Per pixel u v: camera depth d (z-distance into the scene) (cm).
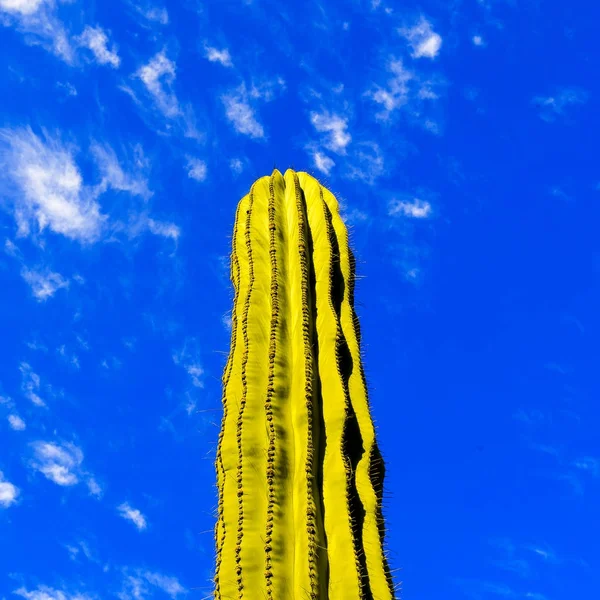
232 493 626
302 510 599
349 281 804
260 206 856
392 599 584
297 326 729
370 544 605
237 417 669
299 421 653
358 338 768
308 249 814
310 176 920
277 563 573
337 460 639
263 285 766
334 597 567
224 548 595
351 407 682
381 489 675
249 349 702
